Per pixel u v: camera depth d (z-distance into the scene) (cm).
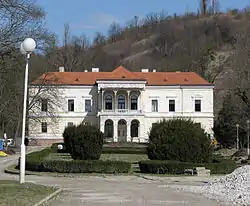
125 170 3272
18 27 3350
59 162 3291
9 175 3147
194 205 1602
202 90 9406
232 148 7700
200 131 3409
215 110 11412
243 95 7212
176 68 14212
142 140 9088
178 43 19150
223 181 2294
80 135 3631
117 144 8000
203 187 2261
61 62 12088
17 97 6562
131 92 9350
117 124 9212
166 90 9431
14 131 7625
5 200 1522
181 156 3322
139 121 9219
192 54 16512
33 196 1683
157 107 9419
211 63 13262
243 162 4591
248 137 6831
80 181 2703
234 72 8944
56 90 7650
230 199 1770
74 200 1728
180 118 3553
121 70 9638
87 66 14688
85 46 16288
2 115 6712
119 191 2098
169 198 1816
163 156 3353
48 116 7788
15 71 4297
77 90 9431
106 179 2870
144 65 18225
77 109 9406
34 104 6994
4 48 3334
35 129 8550
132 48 19738
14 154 6294
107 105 9338
